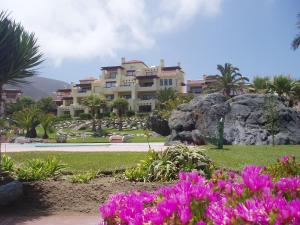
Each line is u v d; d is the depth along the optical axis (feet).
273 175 15.51
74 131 183.73
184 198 7.59
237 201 7.79
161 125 121.70
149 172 27.20
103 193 23.48
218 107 75.25
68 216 20.81
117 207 8.59
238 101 76.84
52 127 137.49
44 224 19.29
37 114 129.08
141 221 7.42
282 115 73.51
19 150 64.49
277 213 6.43
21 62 24.00
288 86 159.33
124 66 274.36
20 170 26.91
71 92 286.46
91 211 21.42
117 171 31.42
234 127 72.69
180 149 28.48
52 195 23.27
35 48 24.99
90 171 30.30
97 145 84.33
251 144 69.10
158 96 230.27
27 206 22.38
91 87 277.03
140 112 242.37
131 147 69.31
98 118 200.03
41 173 27.14
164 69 266.98
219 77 206.49
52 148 72.54
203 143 67.21
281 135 71.10
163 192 8.75
